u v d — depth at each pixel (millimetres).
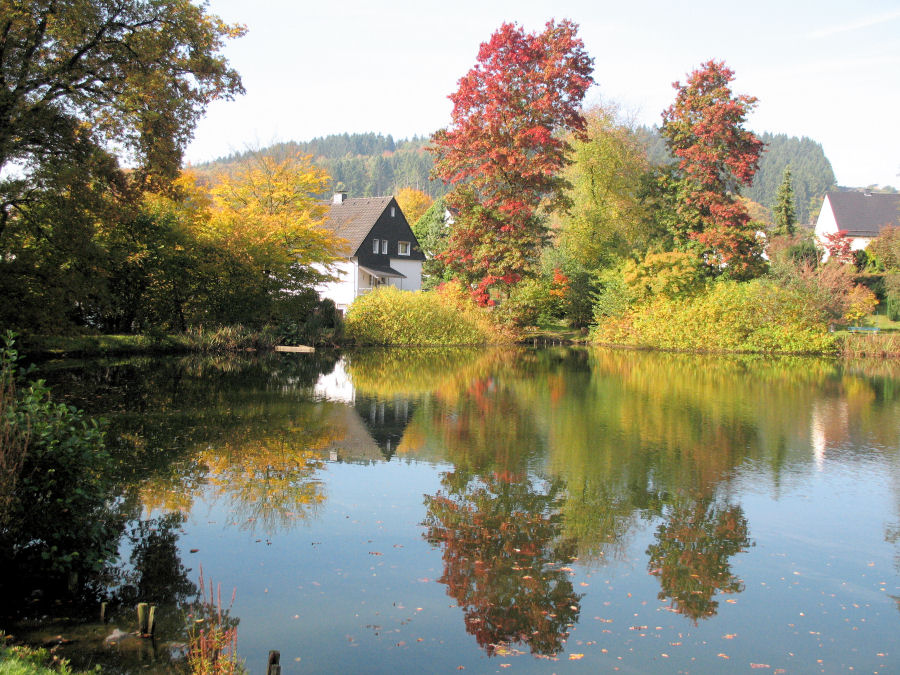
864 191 63156
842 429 12422
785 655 4625
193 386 16641
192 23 17938
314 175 35062
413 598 5316
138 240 25891
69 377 17328
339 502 7574
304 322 33281
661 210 41969
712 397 16625
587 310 41969
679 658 4559
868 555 6379
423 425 12328
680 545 6543
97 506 6344
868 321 38969
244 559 5941
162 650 4422
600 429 12172
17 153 16516
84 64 17266
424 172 158250
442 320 35656
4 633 4551
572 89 34125
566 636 4812
